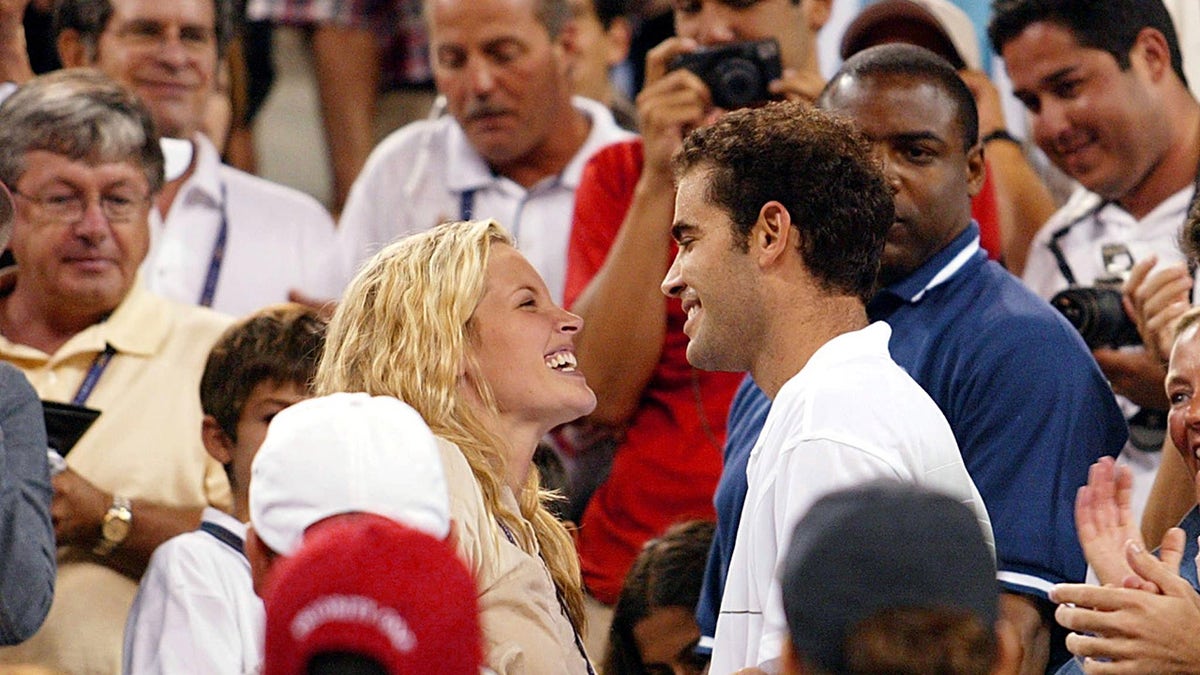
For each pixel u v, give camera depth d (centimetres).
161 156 1452
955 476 935
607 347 1447
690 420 1448
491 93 1664
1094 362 1117
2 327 1432
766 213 969
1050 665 1075
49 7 1705
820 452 899
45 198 1397
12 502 1137
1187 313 1066
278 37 2058
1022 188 1559
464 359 934
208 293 1664
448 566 564
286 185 2048
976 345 1089
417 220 1733
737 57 1439
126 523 1331
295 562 562
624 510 1458
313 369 1248
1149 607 912
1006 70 1471
